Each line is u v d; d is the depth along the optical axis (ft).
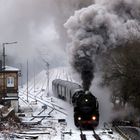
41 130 148.77
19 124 162.81
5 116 156.56
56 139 128.26
